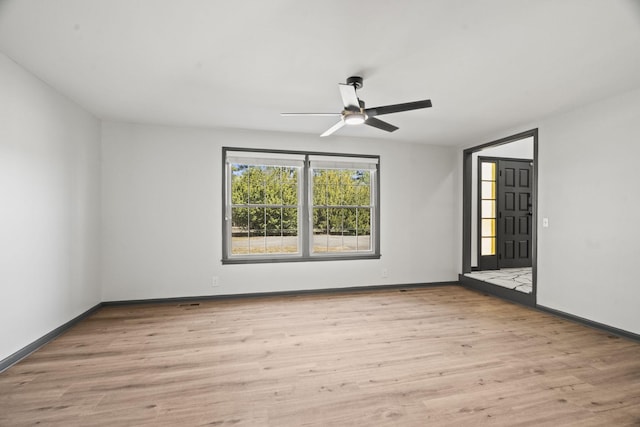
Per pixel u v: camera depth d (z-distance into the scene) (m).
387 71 2.78
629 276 3.14
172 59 2.58
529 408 1.99
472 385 2.26
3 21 2.05
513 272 5.86
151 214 4.36
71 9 1.93
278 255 4.85
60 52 2.46
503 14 1.96
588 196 3.52
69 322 3.40
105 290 4.19
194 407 1.99
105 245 4.19
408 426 1.81
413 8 1.91
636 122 3.10
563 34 2.18
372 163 5.19
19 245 2.67
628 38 2.22
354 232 5.18
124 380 2.32
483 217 6.15
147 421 1.85
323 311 4.03
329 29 2.14
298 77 2.90
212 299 4.54
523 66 2.67
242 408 1.98
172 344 2.99
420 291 5.12
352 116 2.80
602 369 2.50
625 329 3.16
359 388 2.22
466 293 4.99
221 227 4.58
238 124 4.39
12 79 2.58
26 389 2.19
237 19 2.04
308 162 4.93
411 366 2.55
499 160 6.24
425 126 4.44
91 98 3.42
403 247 5.36
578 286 3.61
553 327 3.46
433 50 2.41
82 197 3.70
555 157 3.89
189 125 4.42
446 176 5.61
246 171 4.75
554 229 3.90
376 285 5.21
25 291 2.74
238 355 2.75
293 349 2.88
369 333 3.28
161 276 4.38
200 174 4.53
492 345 2.97
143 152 4.34
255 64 2.66
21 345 2.69
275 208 4.86
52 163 3.12
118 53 2.48
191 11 1.95
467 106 3.62
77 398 2.09
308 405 2.02
